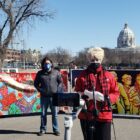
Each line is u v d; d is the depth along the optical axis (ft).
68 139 15.35
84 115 18.07
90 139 18.12
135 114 44.88
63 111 46.34
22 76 44.93
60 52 406.62
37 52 385.09
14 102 44.24
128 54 474.08
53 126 33.96
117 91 18.54
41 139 32.01
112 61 447.42
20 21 131.85
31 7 131.95
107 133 18.01
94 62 18.21
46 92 33.76
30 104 45.27
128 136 33.22
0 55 131.34
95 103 17.79
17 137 32.76
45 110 34.12
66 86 47.93
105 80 18.16
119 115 44.96
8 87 43.78
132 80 44.93
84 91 17.83
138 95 44.75
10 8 128.57
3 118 43.70
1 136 33.19
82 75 18.49
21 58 322.75
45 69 34.04
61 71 47.91
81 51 376.07
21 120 42.19
